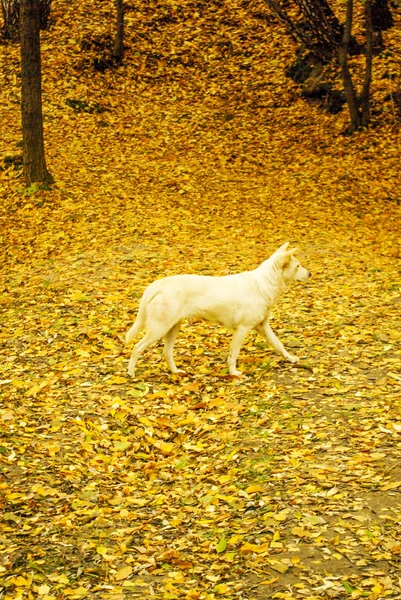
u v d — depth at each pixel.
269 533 5.70
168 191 17.70
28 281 12.87
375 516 5.75
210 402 8.27
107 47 24.02
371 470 6.48
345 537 5.52
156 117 21.97
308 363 9.11
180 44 24.80
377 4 24.25
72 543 5.76
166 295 8.72
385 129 20.61
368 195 17.88
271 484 6.46
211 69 24.08
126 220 15.74
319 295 11.75
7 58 23.53
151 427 7.82
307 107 22.17
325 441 7.14
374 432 7.20
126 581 5.28
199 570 5.36
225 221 16.00
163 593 5.10
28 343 10.12
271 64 23.91
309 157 19.88
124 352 9.73
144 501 6.44
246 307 8.84
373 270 13.10
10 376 9.08
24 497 6.37
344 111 21.62
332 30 22.61
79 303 11.41
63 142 20.11
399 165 19.17
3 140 19.67
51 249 14.52
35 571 5.39
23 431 7.63
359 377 8.61
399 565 5.15
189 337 10.23
